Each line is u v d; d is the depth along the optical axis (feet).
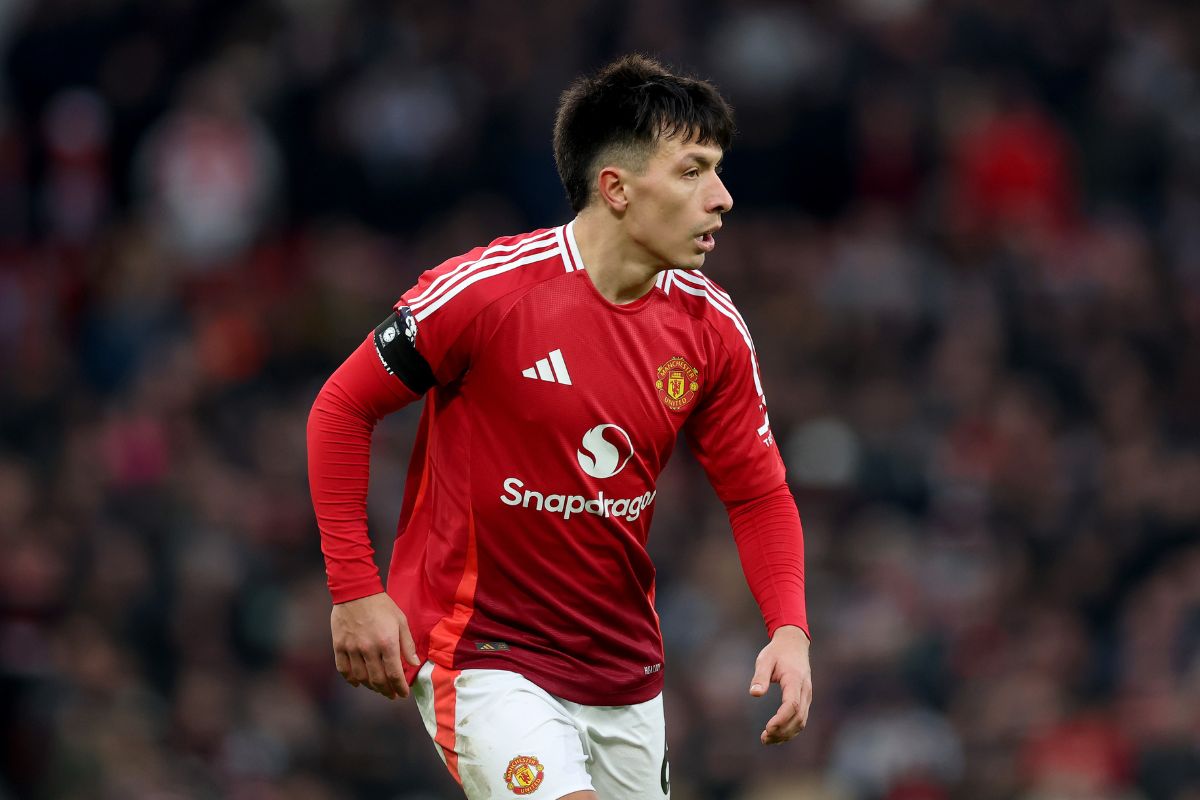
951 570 127.34
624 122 46.96
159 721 106.01
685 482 129.70
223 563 116.16
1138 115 174.29
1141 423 146.61
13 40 166.81
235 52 167.02
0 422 130.31
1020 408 141.59
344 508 48.03
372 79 163.02
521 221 160.56
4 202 159.53
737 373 50.11
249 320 143.74
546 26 166.81
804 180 162.20
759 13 164.86
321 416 48.16
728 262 153.58
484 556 48.80
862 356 146.00
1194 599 119.55
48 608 108.06
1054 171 168.14
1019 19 177.68
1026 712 111.24
